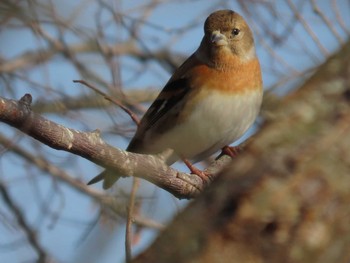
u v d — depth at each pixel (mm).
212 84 11047
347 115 3178
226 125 11148
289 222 3086
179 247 3078
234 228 3088
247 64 11102
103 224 10219
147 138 11680
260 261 3072
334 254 3090
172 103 11383
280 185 3115
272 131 3217
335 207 3094
